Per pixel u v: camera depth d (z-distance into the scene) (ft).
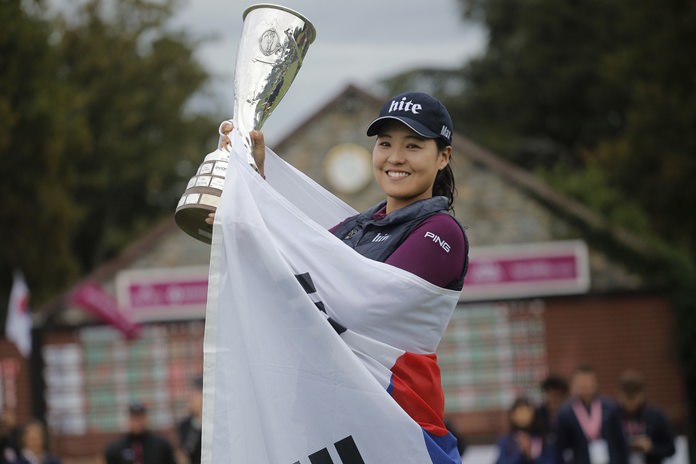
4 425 52.06
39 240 104.58
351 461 15.26
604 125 172.96
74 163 128.26
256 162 17.35
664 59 119.75
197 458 51.29
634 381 50.16
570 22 173.78
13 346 93.71
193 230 16.94
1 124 97.71
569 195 108.78
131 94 148.15
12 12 99.50
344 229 17.26
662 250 91.76
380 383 15.64
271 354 15.35
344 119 94.07
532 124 178.81
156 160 147.64
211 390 15.26
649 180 120.06
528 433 48.26
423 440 15.48
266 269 15.47
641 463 49.52
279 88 17.53
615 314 91.04
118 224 154.30
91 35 147.23
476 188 94.02
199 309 93.50
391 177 16.62
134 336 91.76
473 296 92.17
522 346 91.86
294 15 17.63
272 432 15.20
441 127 16.53
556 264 92.38
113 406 93.50
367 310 15.55
